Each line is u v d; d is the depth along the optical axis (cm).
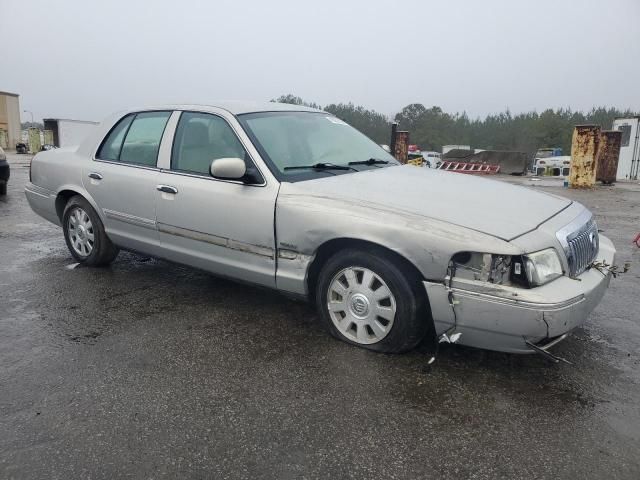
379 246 304
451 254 276
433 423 250
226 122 381
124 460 222
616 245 623
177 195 390
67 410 258
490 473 216
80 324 365
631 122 2000
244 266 363
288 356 317
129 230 442
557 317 261
